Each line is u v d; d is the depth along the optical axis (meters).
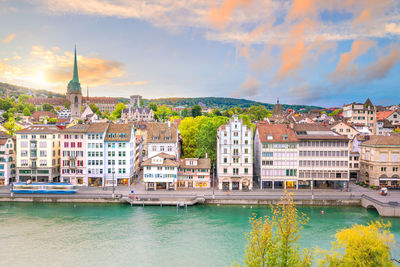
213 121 117.19
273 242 35.75
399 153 90.62
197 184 93.56
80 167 95.06
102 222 69.06
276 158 90.38
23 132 95.31
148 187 91.12
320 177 89.81
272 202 80.31
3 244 57.88
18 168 96.12
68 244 58.00
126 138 96.12
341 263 36.53
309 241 58.25
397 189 90.38
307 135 91.44
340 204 79.62
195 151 112.56
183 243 58.38
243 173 90.75
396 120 156.12
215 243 58.31
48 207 79.44
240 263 50.59
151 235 62.06
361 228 38.16
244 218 71.50
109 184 96.00
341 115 178.38
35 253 54.47
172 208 78.75
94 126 97.56
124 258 52.75
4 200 83.56
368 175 95.12
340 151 89.38
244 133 90.19
